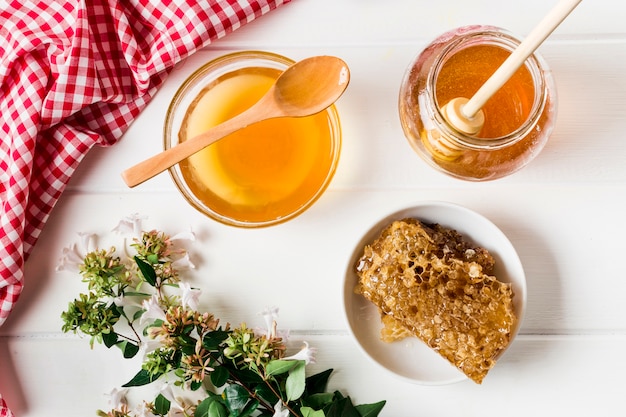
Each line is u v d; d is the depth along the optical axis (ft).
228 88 2.23
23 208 2.20
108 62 2.26
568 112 2.25
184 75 2.28
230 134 2.16
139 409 2.27
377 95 2.26
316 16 2.27
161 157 2.02
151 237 2.20
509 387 2.27
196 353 2.08
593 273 2.26
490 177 2.09
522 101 2.01
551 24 1.66
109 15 2.25
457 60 2.02
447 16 2.25
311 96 2.08
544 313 2.26
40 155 2.25
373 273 2.12
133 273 2.29
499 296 2.08
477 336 2.06
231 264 2.28
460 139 1.93
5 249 2.20
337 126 2.16
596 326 2.26
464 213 2.13
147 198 2.29
